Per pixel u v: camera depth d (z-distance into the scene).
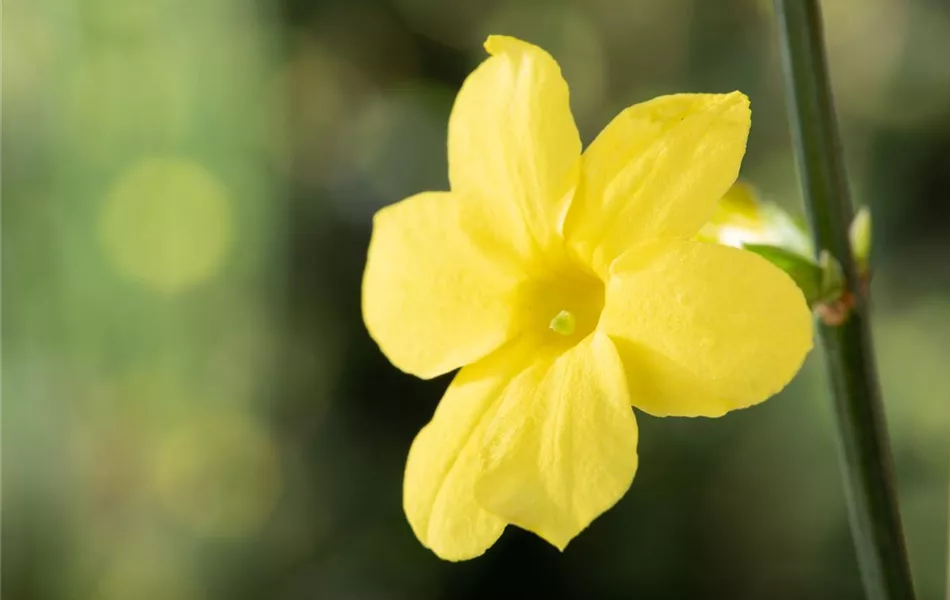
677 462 0.40
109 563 0.38
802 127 0.17
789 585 0.39
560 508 0.16
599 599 0.39
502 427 0.17
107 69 0.40
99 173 0.40
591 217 0.17
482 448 0.17
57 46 0.39
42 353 0.38
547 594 0.39
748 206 0.18
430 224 0.18
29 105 0.39
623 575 0.39
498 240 0.17
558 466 0.16
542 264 0.17
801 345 0.16
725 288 0.16
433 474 0.17
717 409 0.16
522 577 0.39
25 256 0.38
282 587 0.40
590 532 0.40
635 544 0.39
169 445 0.40
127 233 0.40
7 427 0.37
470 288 0.17
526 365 0.17
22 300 0.38
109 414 0.39
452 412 0.17
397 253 0.18
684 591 0.39
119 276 0.40
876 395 0.17
